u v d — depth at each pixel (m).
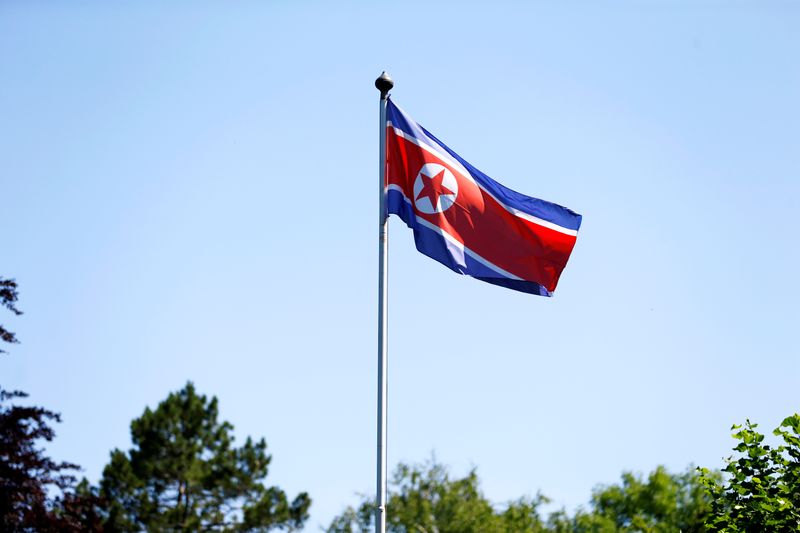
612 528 89.00
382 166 28.62
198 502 96.69
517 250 28.88
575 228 29.39
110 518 89.12
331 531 87.69
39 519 34.16
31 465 34.34
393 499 88.38
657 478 91.75
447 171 28.81
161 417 97.94
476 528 85.62
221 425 100.25
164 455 96.62
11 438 34.34
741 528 29.09
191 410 98.94
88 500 36.47
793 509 28.47
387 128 29.20
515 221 29.03
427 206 28.36
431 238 28.12
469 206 28.77
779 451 29.56
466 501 89.94
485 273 28.44
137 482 93.94
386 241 28.06
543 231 29.14
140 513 92.69
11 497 33.81
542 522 92.94
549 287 29.06
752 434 29.67
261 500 96.19
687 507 88.62
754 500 29.09
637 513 90.88
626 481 96.12
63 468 35.50
